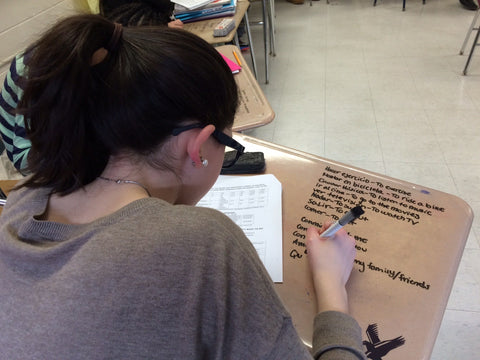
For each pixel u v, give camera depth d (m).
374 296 0.57
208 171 0.51
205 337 0.33
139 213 0.37
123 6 1.42
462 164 1.90
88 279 0.33
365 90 2.58
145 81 0.36
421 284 0.58
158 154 0.43
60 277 0.34
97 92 0.36
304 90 2.68
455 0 3.72
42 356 0.31
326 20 3.73
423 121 2.22
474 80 2.52
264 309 0.35
